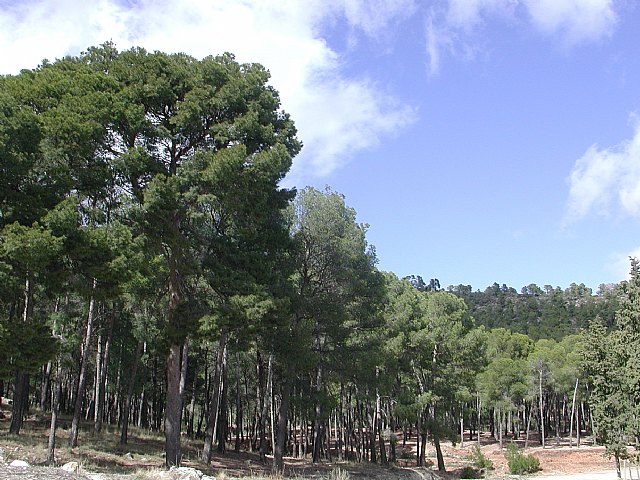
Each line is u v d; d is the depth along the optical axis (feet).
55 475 41.32
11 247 52.37
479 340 135.95
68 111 60.80
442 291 149.69
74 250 57.98
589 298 651.66
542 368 229.66
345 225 97.66
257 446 167.43
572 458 183.73
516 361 229.66
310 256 96.12
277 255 88.17
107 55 75.87
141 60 72.38
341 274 96.12
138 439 116.98
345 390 155.22
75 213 57.67
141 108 65.98
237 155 65.57
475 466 162.30
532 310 536.42
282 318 74.69
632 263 87.20
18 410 91.09
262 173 69.36
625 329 86.48
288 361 87.51
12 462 47.52
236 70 77.56
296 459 139.23
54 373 155.22
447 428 137.08
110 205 66.90
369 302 101.35
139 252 63.21
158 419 164.45
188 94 69.87
